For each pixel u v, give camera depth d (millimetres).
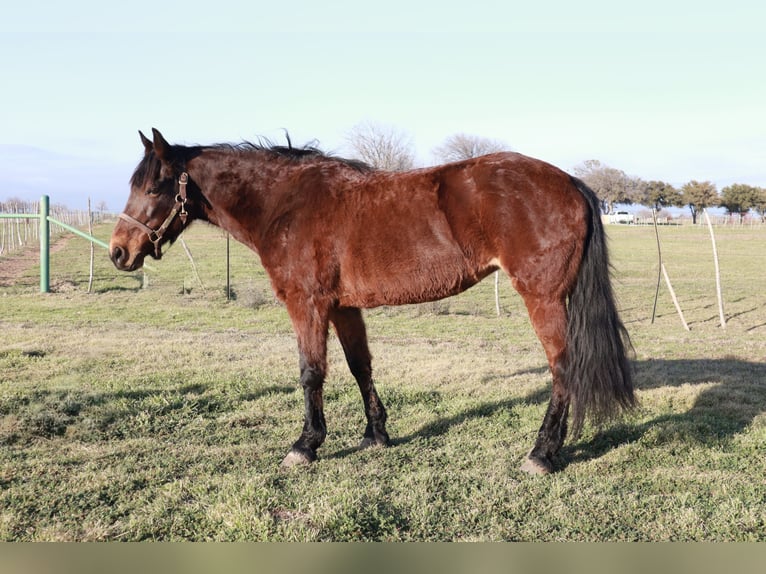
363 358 5188
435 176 4543
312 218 4664
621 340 4508
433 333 12820
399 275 4543
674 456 4914
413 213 4484
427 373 7863
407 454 5000
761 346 11562
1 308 13906
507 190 4352
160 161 5090
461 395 6848
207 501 3998
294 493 4141
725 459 4816
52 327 11344
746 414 6027
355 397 6680
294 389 6934
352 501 3879
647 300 18875
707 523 3732
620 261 30312
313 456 4828
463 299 18500
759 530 3654
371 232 4535
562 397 4480
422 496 4074
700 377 7832
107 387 6645
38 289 17062
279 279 4801
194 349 9008
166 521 3738
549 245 4301
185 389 6777
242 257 27578
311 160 4961
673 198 83375
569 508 3920
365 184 4672
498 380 7535
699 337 12922
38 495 4121
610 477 4484
